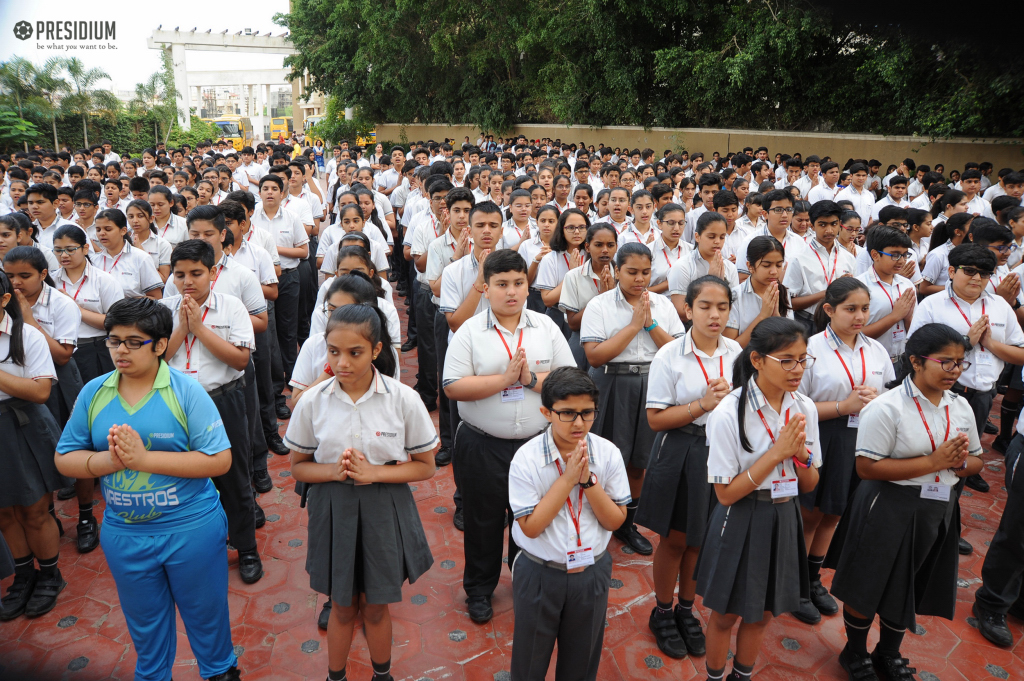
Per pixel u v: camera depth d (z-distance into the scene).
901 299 3.95
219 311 3.48
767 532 2.49
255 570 3.52
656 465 3.06
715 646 2.63
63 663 2.94
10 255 3.41
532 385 2.95
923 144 13.44
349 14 25.02
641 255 3.41
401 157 10.10
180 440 2.45
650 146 19.34
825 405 3.17
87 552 3.77
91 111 24.75
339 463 2.42
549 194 7.60
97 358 4.17
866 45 12.90
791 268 4.68
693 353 3.00
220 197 7.88
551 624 2.36
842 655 2.98
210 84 48.88
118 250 4.58
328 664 2.83
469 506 3.16
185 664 2.94
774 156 15.65
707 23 17.17
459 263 4.10
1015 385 4.82
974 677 2.94
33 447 3.19
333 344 2.32
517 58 23.23
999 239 4.42
